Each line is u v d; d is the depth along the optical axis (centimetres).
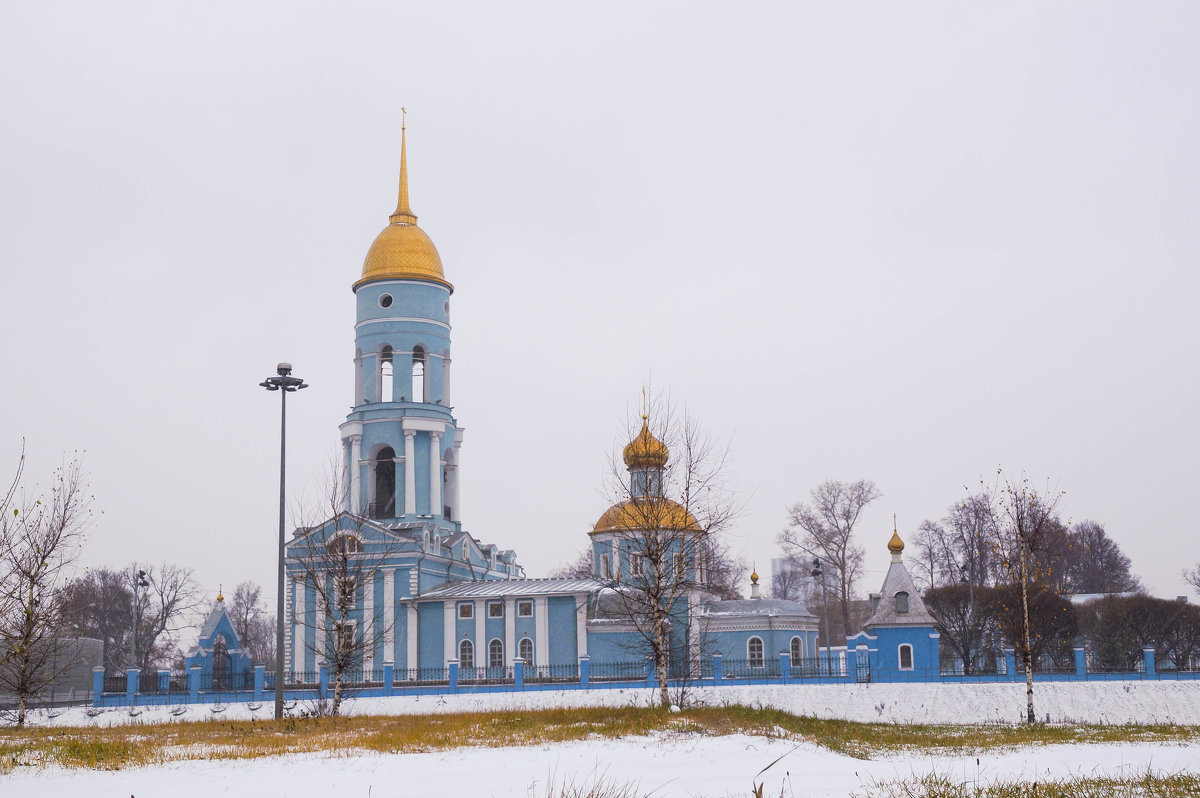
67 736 3538
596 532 6675
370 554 6519
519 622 6500
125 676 5662
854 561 9031
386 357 7050
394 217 7319
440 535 6931
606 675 6266
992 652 6372
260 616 12212
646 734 3134
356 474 6888
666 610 4384
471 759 2673
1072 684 5084
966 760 2775
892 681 5572
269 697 5484
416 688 5525
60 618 4328
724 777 2402
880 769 2548
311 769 2508
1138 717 4875
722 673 5744
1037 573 5912
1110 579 10100
